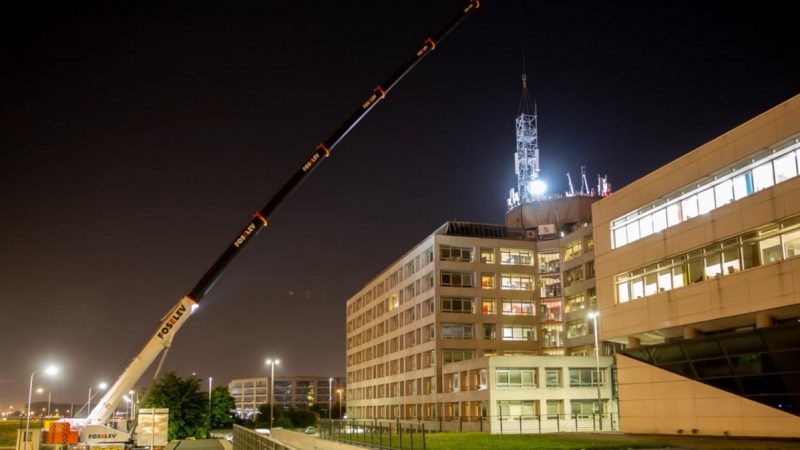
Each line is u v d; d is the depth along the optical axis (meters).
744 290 40.47
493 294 96.69
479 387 77.94
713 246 43.56
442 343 93.44
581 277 94.25
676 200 47.16
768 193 39.50
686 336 45.44
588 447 35.34
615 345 86.00
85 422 31.91
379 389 118.25
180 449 51.28
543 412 74.50
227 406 106.62
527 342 96.25
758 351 39.19
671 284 47.00
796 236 37.94
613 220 53.25
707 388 43.56
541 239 103.62
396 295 112.44
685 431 44.72
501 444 39.19
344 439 45.59
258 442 27.44
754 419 40.22
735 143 42.16
